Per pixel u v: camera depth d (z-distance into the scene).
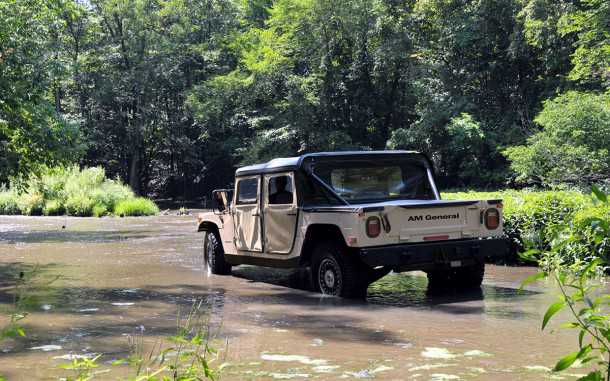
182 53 59.62
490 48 39.72
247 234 9.53
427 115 40.28
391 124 48.50
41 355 4.80
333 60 48.47
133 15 57.69
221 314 6.68
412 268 7.77
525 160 22.08
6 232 23.00
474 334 5.47
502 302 7.19
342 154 8.76
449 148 39.47
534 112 36.84
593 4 23.11
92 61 57.91
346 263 7.68
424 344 5.10
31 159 16.14
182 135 59.75
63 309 7.04
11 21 16.52
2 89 15.45
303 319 6.33
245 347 5.04
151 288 8.83
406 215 7.58
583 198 10.52
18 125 15.59
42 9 18.23
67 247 16.22
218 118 54.91
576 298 2.05
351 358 4.64
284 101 49.44
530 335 5.38
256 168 9.38
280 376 4.12
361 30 45.84
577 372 4.16
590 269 2.10
